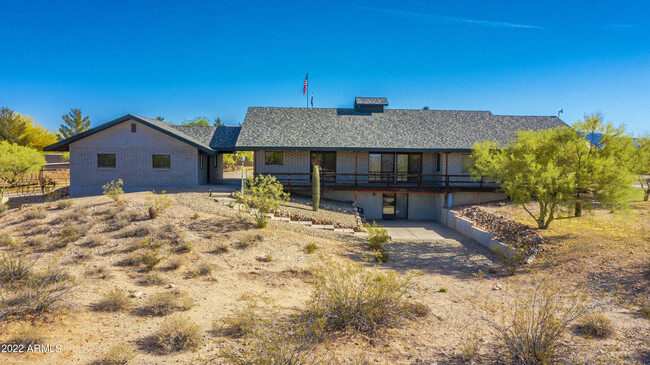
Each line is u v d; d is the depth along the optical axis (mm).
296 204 22078
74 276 9625
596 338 6898
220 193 20625
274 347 5363
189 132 28594
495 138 26312
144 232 14000
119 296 8023
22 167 24844
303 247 14148
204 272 10984
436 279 11719
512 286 10742
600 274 11031
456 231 22031
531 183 15547
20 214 16047
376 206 26922
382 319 7543
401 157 27094
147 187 23188
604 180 14812
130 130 23188
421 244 17703
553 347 5934
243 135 24969
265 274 11031
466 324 7750
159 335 6578
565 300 9297
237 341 6520
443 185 25828
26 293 7445
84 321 7117
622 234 14734
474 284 11141
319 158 26156
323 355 6133
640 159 15648
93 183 23141
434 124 27922
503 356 6195
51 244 12742
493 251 16359
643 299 8984
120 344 6281
